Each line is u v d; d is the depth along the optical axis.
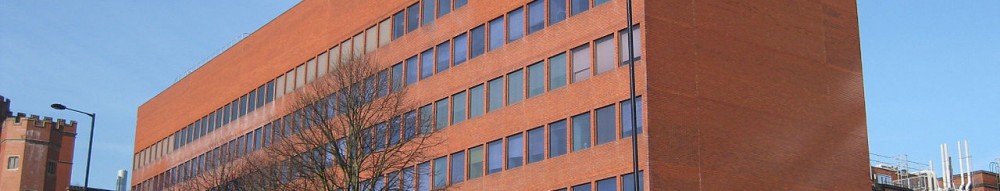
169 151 82.44
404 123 47.22
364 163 48.62
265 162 57.75
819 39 52.38
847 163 51.50
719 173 44.88
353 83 46.09
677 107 44.09
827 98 51.62
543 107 47.97
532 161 47.94
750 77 47.84
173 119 83.00
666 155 42.94
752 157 46.62
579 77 46.59
